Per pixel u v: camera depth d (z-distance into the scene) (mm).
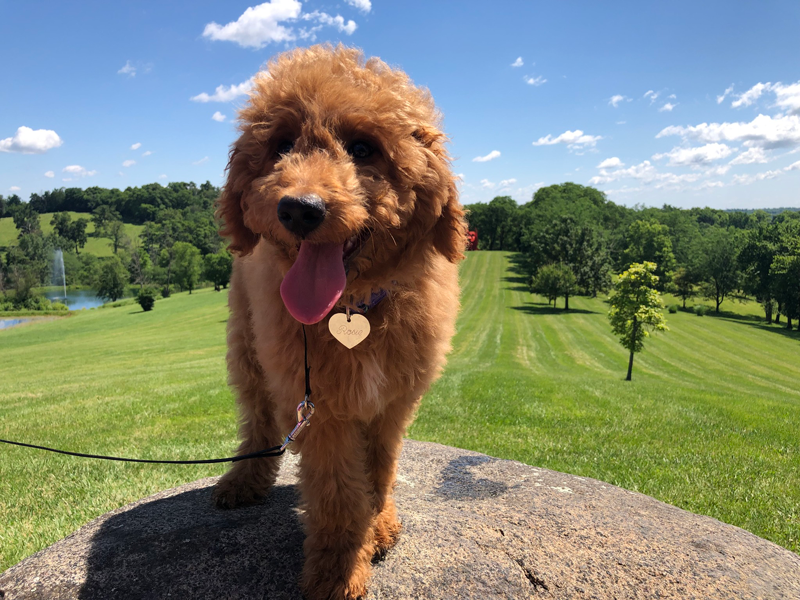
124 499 1118
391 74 622
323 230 505
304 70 588
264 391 783
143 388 3182
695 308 17047
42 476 1334
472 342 9500
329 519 590
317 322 560
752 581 608
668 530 714
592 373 6809
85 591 573
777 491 1324
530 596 583
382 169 575
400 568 619
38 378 4562
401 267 590
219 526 691
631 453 1712
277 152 593
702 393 3299
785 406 2768
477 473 959
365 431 680
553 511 767
